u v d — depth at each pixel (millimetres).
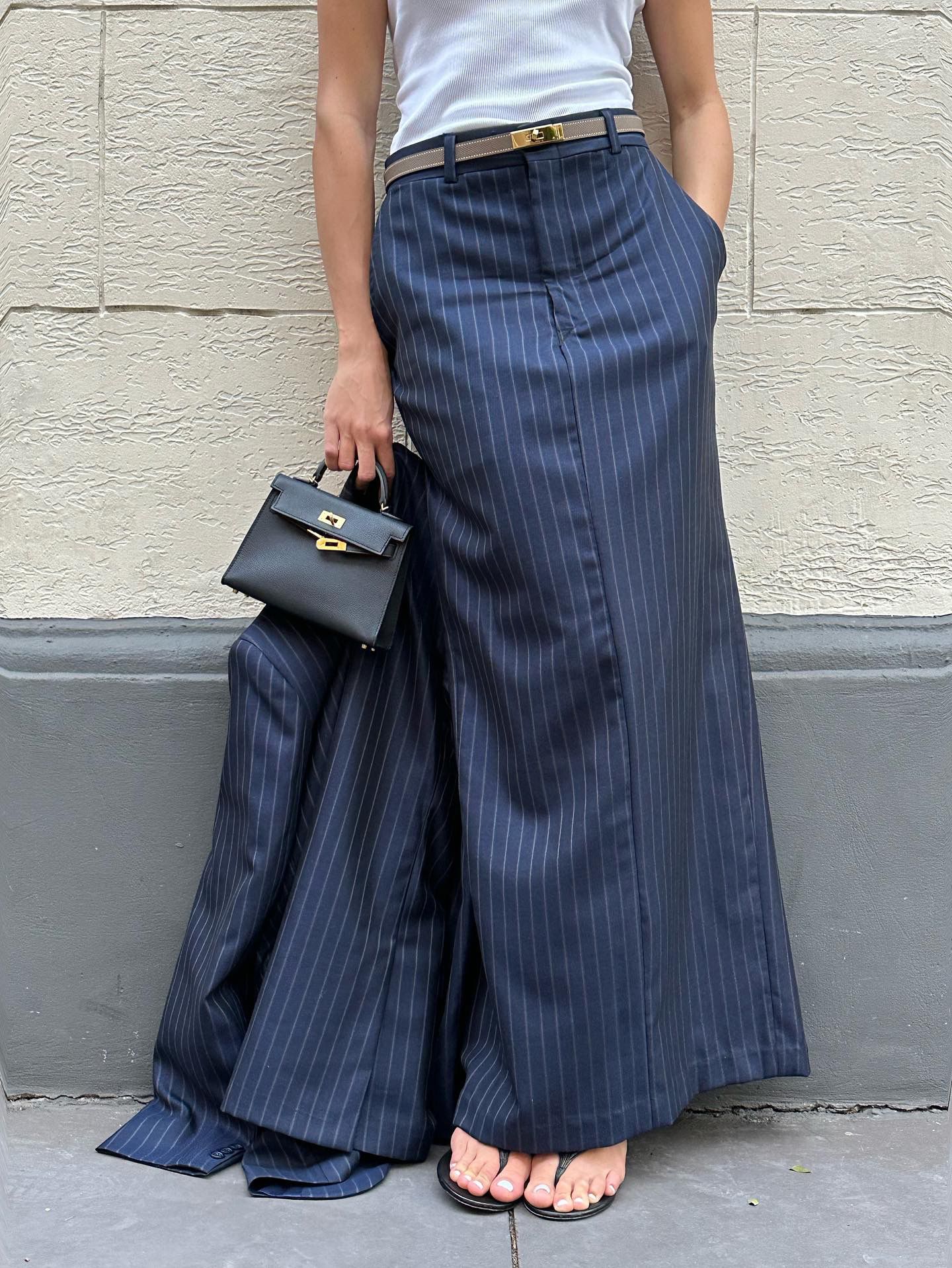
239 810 1589
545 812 1456
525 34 1498
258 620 1607
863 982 1779
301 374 1799
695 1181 1545
